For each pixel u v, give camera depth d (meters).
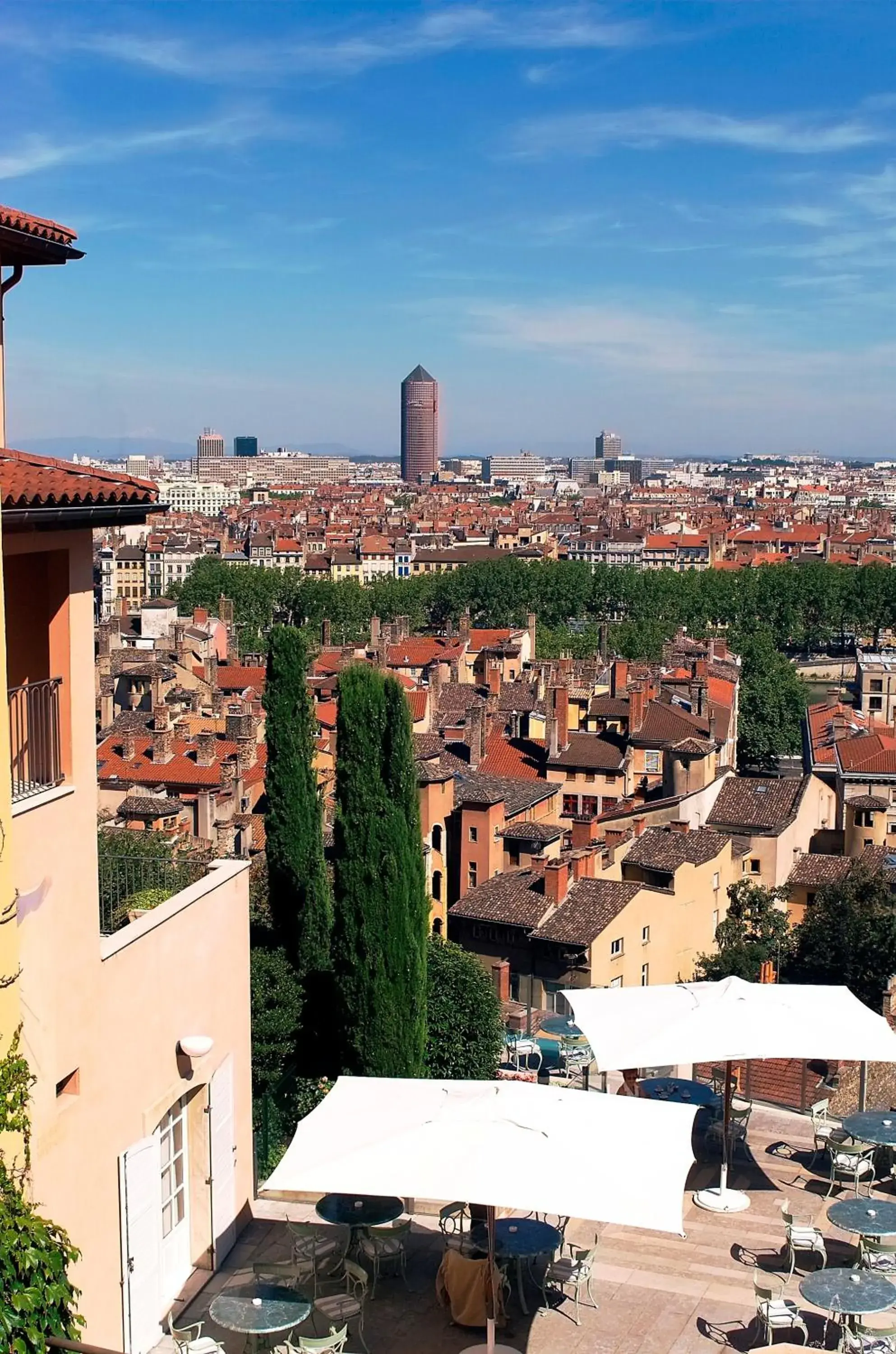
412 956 33.34
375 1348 23.80
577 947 62.88
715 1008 28.75
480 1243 25.03
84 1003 21.66
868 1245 25.59
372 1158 21.84
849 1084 36.72
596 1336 24.03
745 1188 29.81
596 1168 21.36
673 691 119.81
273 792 38.97
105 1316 22.31
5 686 18.52
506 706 118.69
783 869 85.31
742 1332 24.17
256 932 40.75
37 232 21.05
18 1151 19.23
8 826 18.61
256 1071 36.62
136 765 87.62
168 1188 25.59
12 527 18.80
